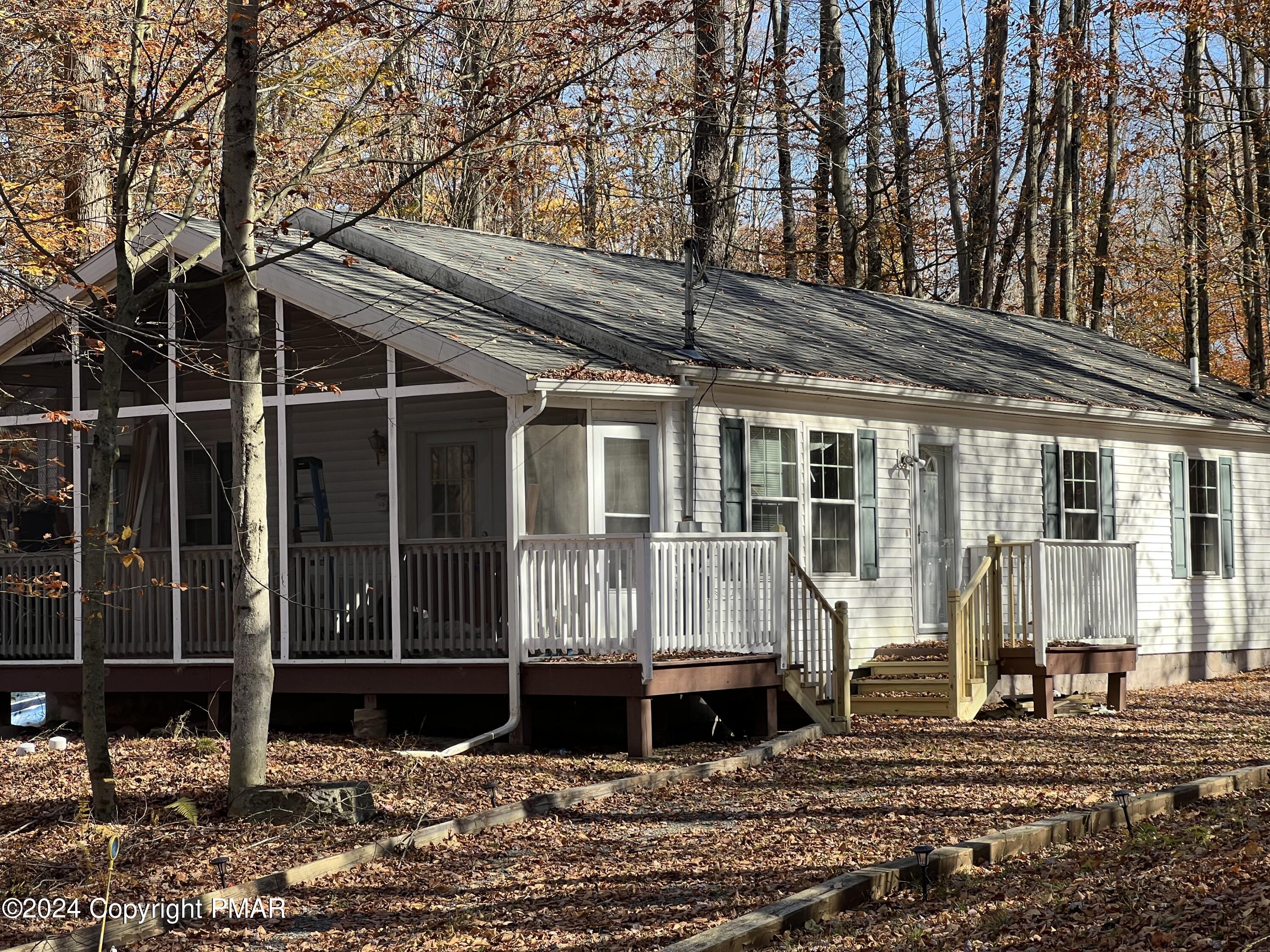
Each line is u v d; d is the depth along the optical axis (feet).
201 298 55.72
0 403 58.80
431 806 37.45
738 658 47.03
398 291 51.42
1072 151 116.47
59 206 62.23
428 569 47.60
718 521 51.83
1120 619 59.41
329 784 36.55
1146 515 71.36
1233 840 29.84
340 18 37.91
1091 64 102.22
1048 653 55.31
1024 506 65.16
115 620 52.80
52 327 54.29
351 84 69.00
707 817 36.32
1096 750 47.09
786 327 61.82
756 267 126.00
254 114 37.55
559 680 45.44
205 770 42.01
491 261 58.80
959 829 34.19
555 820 36.17
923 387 57.00
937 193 122.72
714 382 49.96
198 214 70.64
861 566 57.67
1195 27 93.25
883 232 121.80
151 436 59.41
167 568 51.96
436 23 47.67
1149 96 104.01
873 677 56.54
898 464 59.82
